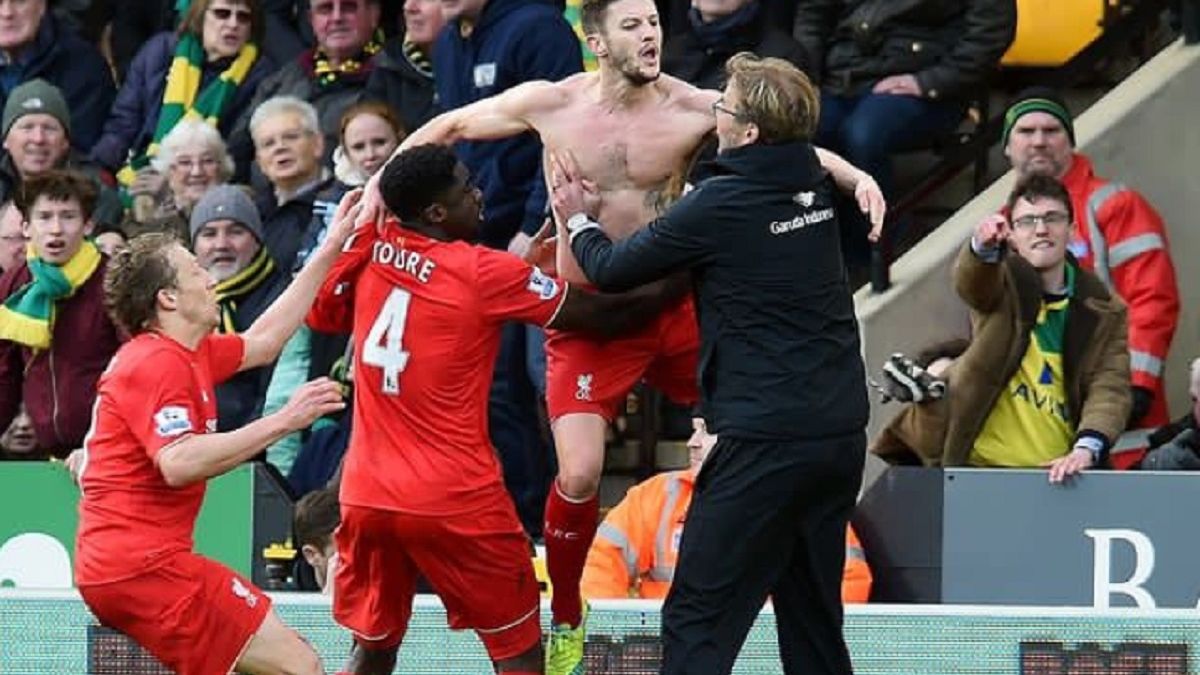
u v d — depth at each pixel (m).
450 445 27.89
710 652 27.36
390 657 28.86
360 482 27.98
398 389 27.86
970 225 37.00
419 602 31.48
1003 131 37.44
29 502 33.88
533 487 35.72
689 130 28.16
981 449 33.31
